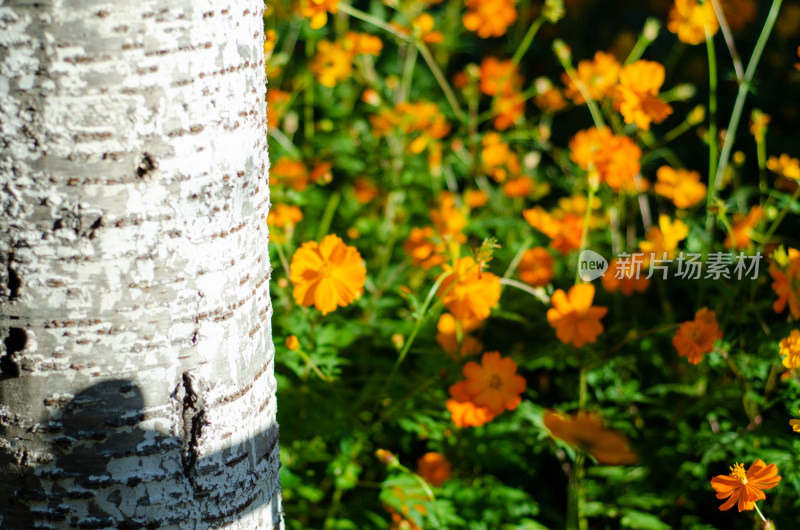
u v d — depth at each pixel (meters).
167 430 1.41
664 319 1.87
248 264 1.43
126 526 1.41
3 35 1.35
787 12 2.46
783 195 1.81
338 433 1.69
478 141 1.99
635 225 2.13
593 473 1.76
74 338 1.38
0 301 1.38
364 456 1.77
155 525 1.41
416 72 2.31
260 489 1.46
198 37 1.38
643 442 1.79
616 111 1.90
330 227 2.06
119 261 1.38
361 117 2.18
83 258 1.38
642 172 2.18
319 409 1.72
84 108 1.36
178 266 1.39
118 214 1.38
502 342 1.91
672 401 1.84
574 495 1.68
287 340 1.65
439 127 2.01
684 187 1.88
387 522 1.72
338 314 1.82
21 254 1.37
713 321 1.66
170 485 1.41
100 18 1.36
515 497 1.71
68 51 1.36
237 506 1.44
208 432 1.42
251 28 1.42
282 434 1.70
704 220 1.87
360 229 2.01
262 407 1.46
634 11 3.09
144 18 1.36
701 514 1.76
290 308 1.76
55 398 1.39
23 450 1.40
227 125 1.40
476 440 1.76
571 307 1.68
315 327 1.73
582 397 1.74
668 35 2.83
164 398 1.40
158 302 1.39
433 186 2.06
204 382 1.41
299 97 2.19
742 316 1.79
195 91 1.38
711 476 1.76
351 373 1.86
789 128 2.42
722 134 1.87
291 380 1.78
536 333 1.91
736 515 1.74
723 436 1.70
